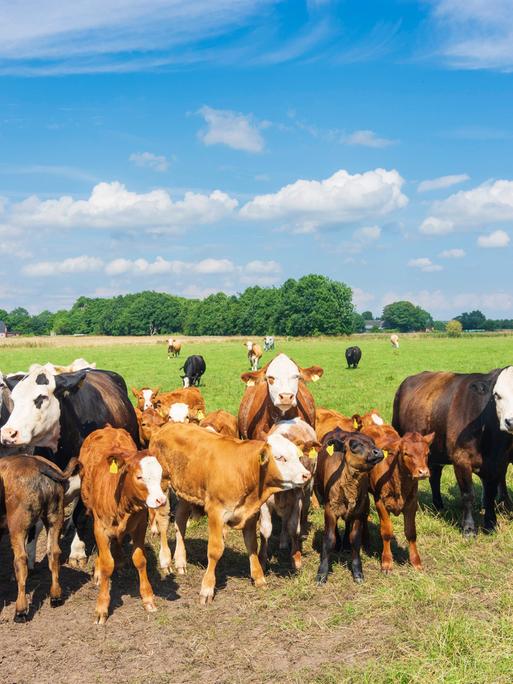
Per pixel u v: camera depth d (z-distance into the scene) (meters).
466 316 196.38
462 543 7.93
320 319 113.44
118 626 6.04
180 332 165.50
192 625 6.02
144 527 6.33
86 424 8.36
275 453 6.51
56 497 6.41
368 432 7.95
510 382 7.90
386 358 42.19
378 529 8.51
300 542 7.71
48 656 5.53
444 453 8.97
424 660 5.09
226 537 8.42
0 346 74.56
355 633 5.75
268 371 8.81
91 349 65.62
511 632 5.45
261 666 5.28
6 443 7.30
